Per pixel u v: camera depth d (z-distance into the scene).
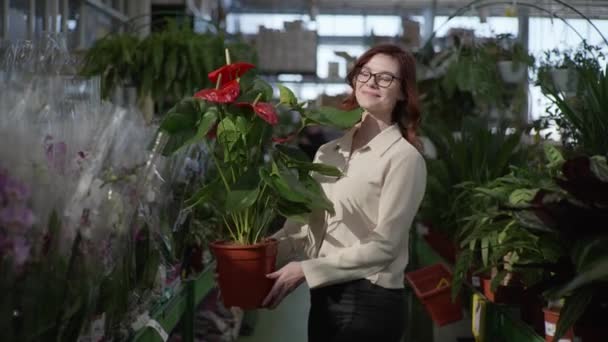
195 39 3.41
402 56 1.90
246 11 8.00
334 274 1.76
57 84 1.45
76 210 1.29
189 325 2.57
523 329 2.08
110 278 1.49
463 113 4.64
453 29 4.62
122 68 3.32
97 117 1.60
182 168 2.28
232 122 1.67
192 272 2.76
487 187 2.64
